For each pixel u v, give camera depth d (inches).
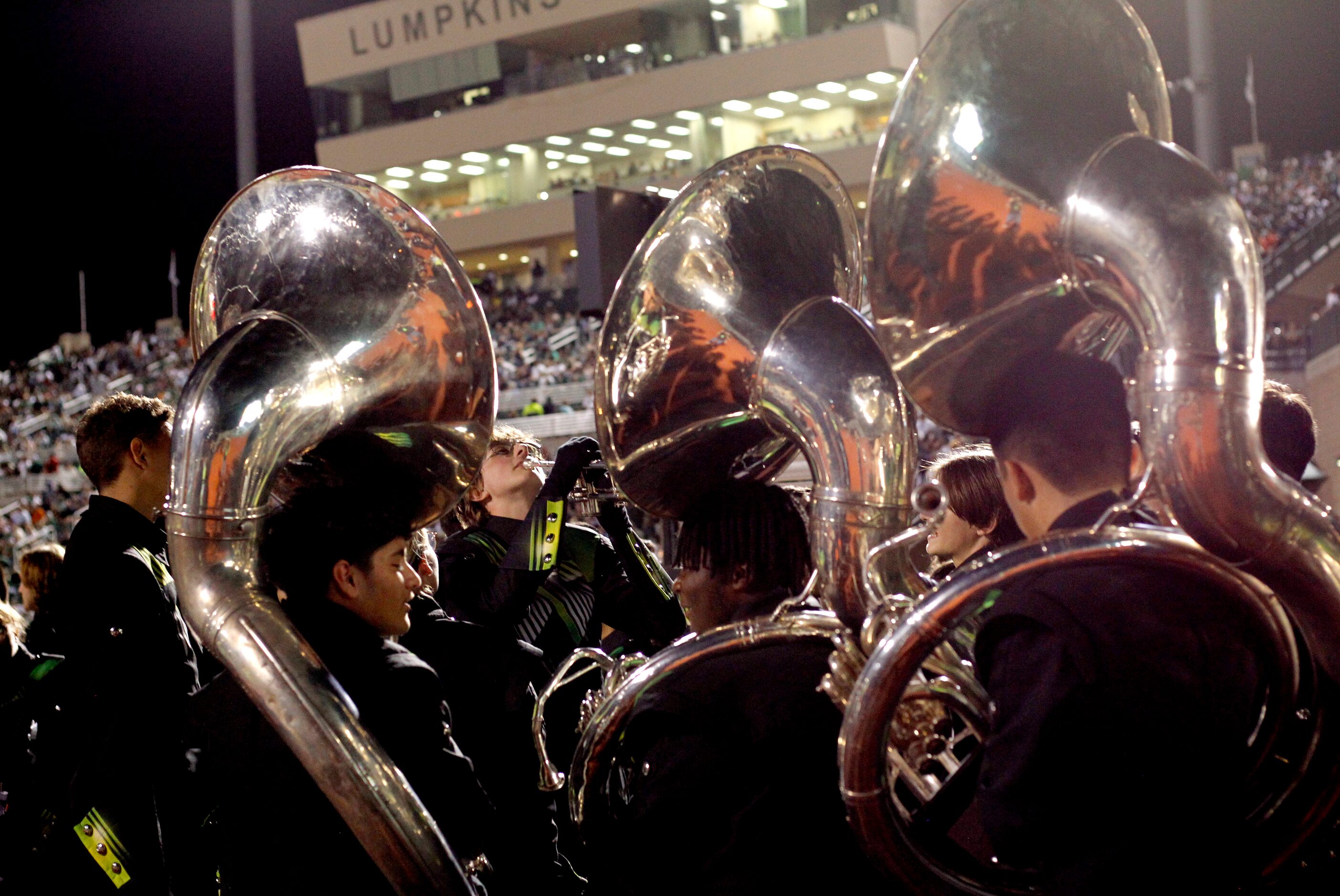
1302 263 962.7
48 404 1309.1
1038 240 53.2
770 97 1444.4
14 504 1018.1
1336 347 645.3
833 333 63.5
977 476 89.4
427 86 1622.8
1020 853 50.5
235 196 71.7
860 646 59.5
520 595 96.3
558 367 1169.4
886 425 61.1
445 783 63.1
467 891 59.3
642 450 68.5
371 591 66.6
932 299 56.0
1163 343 49.9
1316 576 50.0
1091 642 48.9
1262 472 49.6
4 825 93.4
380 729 62.3
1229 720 50.6
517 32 1562.5
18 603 370.3
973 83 54.5
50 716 92.4
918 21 1419.8
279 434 63.9
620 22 1533.0
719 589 66.0
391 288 68.6
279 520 65.9
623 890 64.6
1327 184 1107.9
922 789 61.2
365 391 67.1
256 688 59.2
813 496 62.5
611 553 110.4
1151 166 51.1
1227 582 51.3
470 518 108.3
